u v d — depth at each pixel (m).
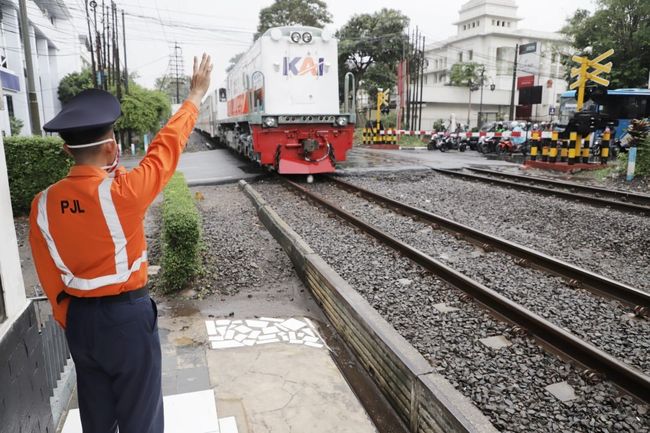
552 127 23.56
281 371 3.66
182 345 4.08
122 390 2.02
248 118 14.64
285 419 3.07
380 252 6.52
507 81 62.66
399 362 3.22
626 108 21.70
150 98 30.56
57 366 3.25
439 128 40.88
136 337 1.96
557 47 44.19
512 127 25.05
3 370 1.94
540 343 3.98
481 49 65.50
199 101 2.19
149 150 2.03
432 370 3.06
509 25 67.38
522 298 4.89
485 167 16.77
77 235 1.86
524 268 5.88
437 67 72.19
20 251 7.11
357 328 3.99
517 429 2.91
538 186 12.01
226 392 3.35
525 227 8.00
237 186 13.05
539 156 18.69
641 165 13.34
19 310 2.19
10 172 9.23
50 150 9.38
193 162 19.30
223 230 7.88
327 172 14.62
